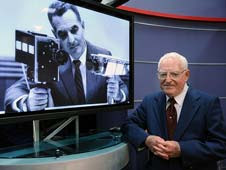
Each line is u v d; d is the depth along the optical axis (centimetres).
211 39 277
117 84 180
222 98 281
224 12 283
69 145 140
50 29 138
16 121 124
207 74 276
